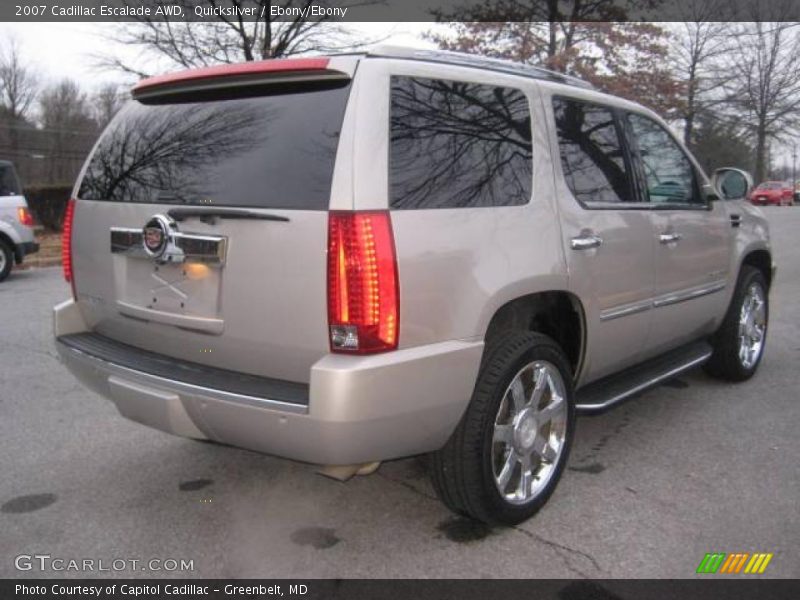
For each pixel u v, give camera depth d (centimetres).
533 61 2150
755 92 3816
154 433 437
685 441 420
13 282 1109
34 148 4675
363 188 258
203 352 299
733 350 509
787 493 354
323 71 276
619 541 310
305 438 260
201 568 294
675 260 421
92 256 343
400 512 339
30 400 497
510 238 307
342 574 288
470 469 298
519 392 318
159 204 305
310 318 262
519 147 328
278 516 336
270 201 272
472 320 287
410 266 265
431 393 273
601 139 383
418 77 290
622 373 417
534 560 296
